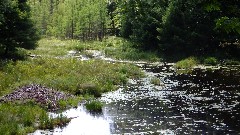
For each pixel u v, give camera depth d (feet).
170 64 128.57
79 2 321.11
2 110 52.24
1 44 121.08
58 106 59.21
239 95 68.74
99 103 59.26
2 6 112.98
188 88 77.56
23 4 130.11
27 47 128.16
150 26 157.69
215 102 62.85
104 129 46.91
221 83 83.51
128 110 58.03
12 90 66.64
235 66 116.06
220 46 142.61
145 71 108.99
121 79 87.04
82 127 47.93
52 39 301.63
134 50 161.99
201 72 103.24
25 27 125.90
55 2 424.46
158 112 56.44
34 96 61.46
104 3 279.90
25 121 48.34
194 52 140.97
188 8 138.72
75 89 71.97
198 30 138.51
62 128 47.47
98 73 91.04
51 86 72.49
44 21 365.40
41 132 45.44
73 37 326.85
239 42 142.82
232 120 51.08
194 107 59.41
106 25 281.95
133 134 44.52
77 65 103.81
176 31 142.72
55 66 99.66
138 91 75.15
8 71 87.20
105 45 211.41
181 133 44.91
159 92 73.56
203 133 44.68
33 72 86.69
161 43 152.56
